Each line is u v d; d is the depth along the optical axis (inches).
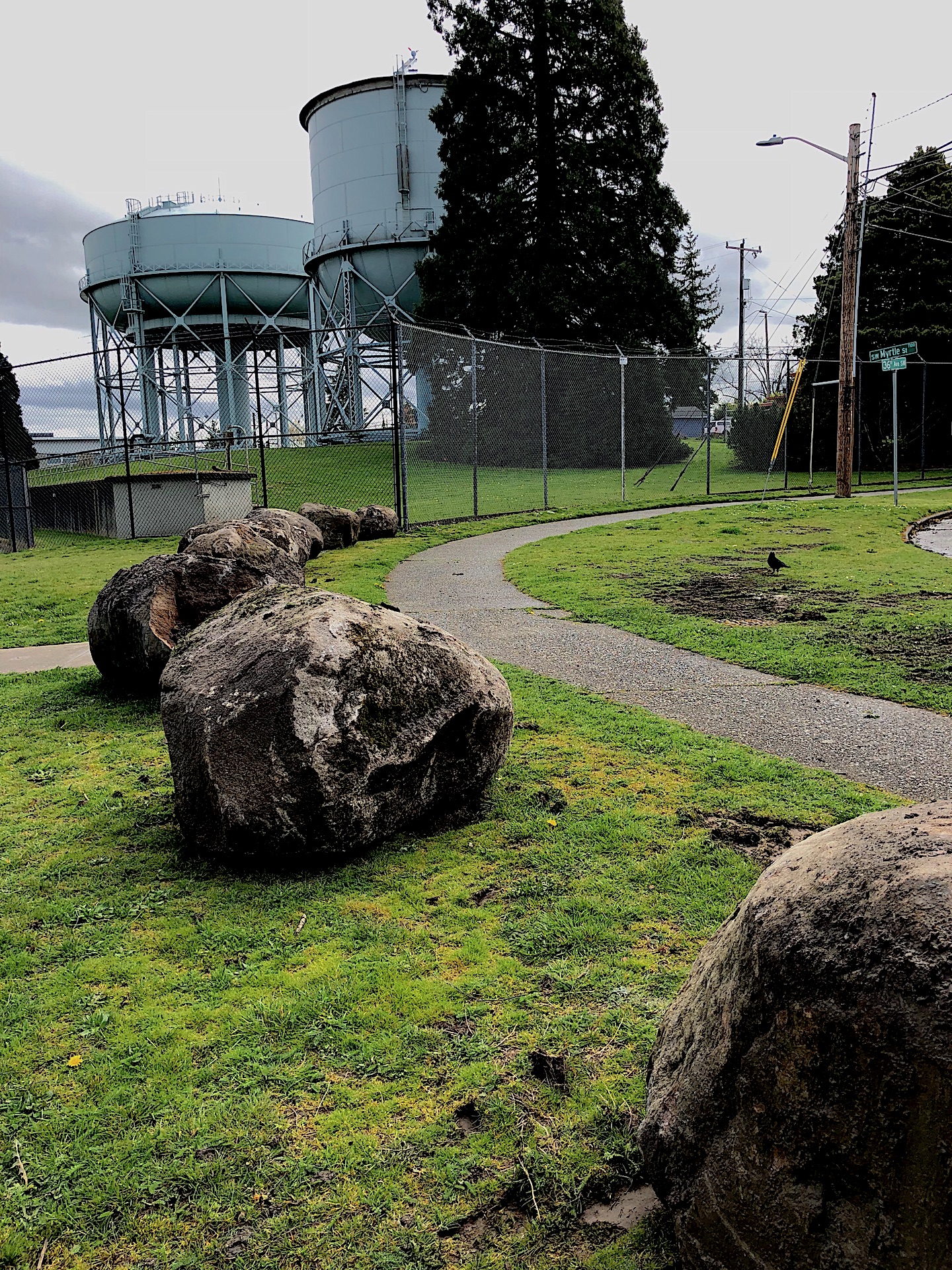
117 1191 82.4
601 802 168.2
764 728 209.2
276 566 284.0
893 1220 52.4
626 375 1286.9
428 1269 73.4
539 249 1325.0
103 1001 112.5
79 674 298.8
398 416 673.6
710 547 537.6
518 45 1314.0
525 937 123.1
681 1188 67.2
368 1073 97.0
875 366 1290.6
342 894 138.2
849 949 56.6
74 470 1100.5
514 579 435.5
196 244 1683.1
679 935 121.8
